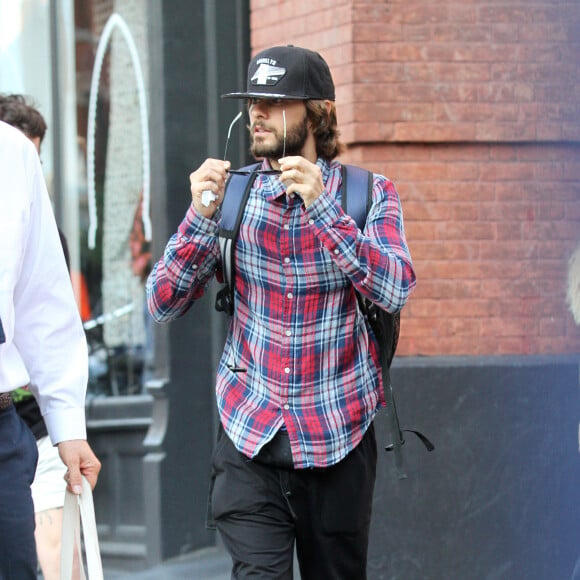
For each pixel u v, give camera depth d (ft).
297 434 20.16
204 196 20.29
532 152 32.94
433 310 32.58
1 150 17.37
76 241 41.32
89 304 41.09
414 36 32.45
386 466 31.81
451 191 32.63
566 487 32.07
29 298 18.01
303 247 20.10
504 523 31.96
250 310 20.66
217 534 37.70
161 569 36.24
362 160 32.45
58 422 18.20
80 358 18.40
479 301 32.73
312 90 20.56
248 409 20.47
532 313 32.91
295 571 33.99
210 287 37.06
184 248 20.44
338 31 32.73
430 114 32.42
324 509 20.74
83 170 41.29
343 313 20.38
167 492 36.70
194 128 37.06
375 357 20.92
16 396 26.68
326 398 20.39
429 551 31.89
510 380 31.89
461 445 31.83
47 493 27.81
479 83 32.63
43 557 27.78
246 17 36.81
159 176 36.88
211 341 37.29
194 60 36.91
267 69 20.42
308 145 20.98
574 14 32.83
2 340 16.46
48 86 41.70
